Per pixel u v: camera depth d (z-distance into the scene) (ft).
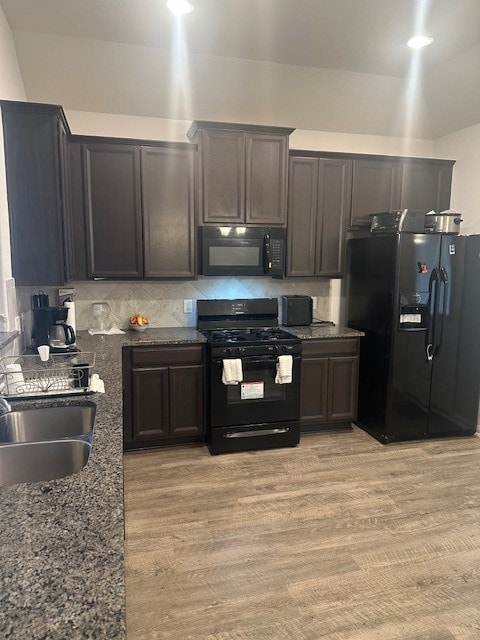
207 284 12.88
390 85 11.71
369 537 7.87
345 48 9.97
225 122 11.35
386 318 11.53
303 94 11.75
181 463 10.60
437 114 12.87
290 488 9.50
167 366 10.94
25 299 9.85
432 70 11.05
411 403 11.80
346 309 13.39
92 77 10.49
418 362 11.68
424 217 11.50
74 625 2.26
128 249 11.15
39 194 8.61
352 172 12.62
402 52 10.16
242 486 9.56
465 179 13.12
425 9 8.41
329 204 12.57
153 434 11.06
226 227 11.59
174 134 12.12
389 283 11.37
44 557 2.78
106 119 11.64
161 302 12.60
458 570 7.08
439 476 10.11
